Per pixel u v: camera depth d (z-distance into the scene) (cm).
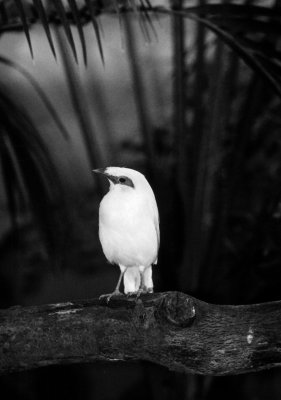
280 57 598
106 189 829
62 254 653
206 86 862
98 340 448
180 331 436
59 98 1109
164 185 823
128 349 448
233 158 740
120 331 445
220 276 804
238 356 437
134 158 984
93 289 1054
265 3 770
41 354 455
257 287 808
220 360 438
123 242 595
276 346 437
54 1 496
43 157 659
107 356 454
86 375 1038
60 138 1095
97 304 457
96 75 1072
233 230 859
